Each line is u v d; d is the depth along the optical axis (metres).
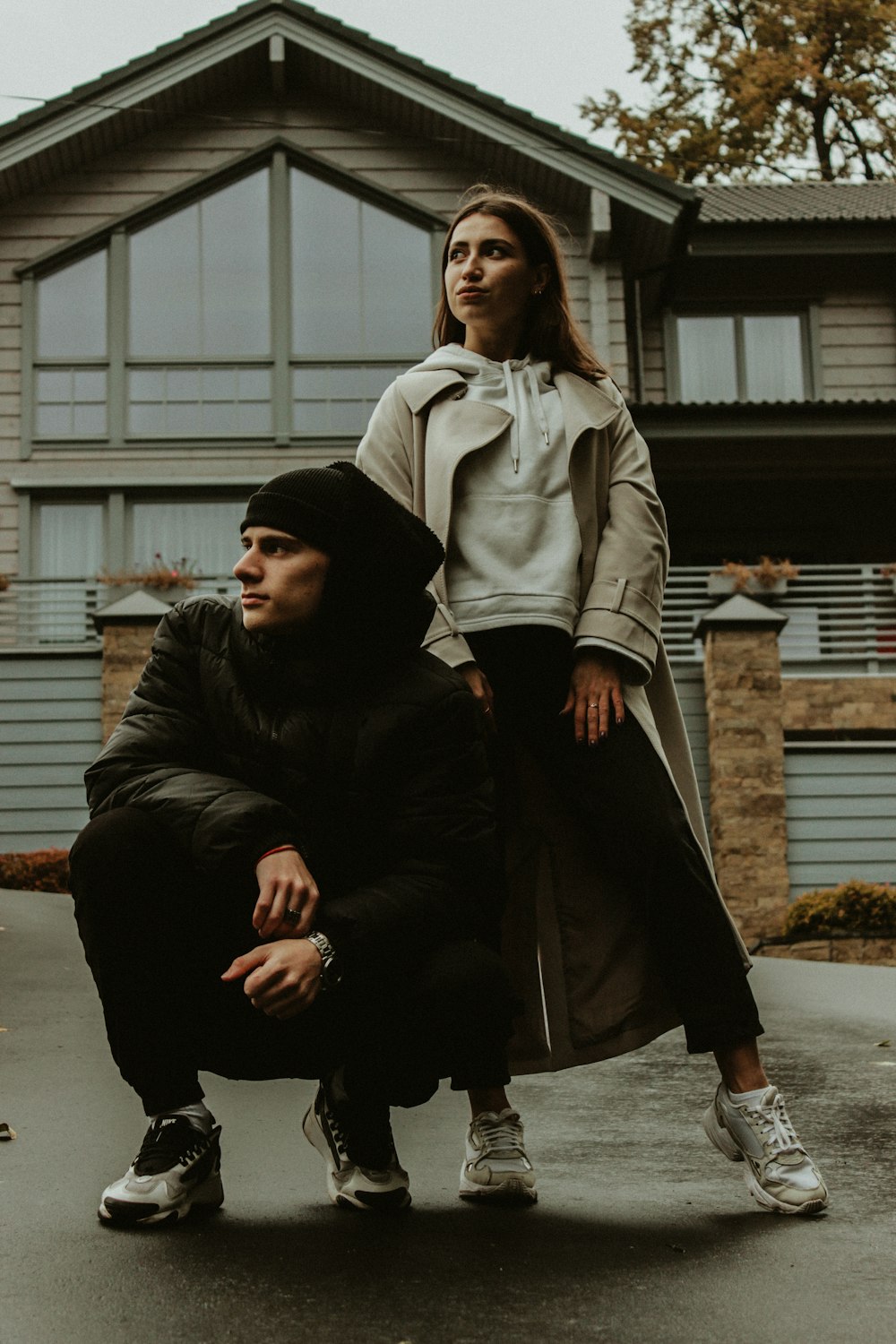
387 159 16.78
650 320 17.67
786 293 17.66
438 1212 2.64
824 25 28.56
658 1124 3.62
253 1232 2.46
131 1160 3.03
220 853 2.32
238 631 2.51
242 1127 3.51
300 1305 2.06
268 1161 3.12
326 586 2.41
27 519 16.02
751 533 16.78
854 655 13.51
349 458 16.31
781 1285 2.17
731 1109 2.70
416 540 2.45
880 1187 2.87
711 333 17.66
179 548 16.16
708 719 12.47
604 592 2.81
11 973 5.94
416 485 2.94
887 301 17.73
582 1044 2.82
